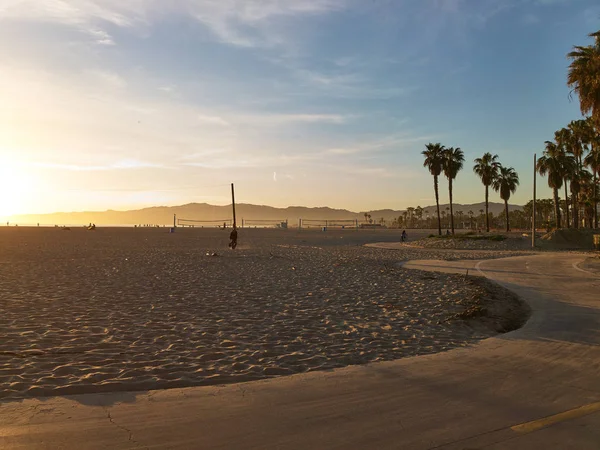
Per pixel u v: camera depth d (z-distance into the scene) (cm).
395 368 614
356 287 1502
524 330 877
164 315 1005
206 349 729
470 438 392
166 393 505
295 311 1082
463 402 480
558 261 2584
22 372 589
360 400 485
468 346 758
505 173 7056
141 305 1122
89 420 423
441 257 3077
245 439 385
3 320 925
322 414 444
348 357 692
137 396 494
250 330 877
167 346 746
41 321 922
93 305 1110
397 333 873
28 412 441
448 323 961
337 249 4128
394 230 12662
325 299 1259
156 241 5188
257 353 709
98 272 1852
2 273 1778
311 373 589
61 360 652
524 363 642
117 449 363
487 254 3484
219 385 539
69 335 809
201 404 469
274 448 370
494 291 1387
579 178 5772
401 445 378
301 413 446
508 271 2020
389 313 1074
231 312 1055
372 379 562
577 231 4378
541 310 1095
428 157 6131
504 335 835
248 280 1659
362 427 413
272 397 493
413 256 3186
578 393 511
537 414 448
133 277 1694
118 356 680
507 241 4512
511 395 503
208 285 1507
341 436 394
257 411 450
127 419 426
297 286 1514
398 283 1608
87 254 2914
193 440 382
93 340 777
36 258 2547
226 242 5266
